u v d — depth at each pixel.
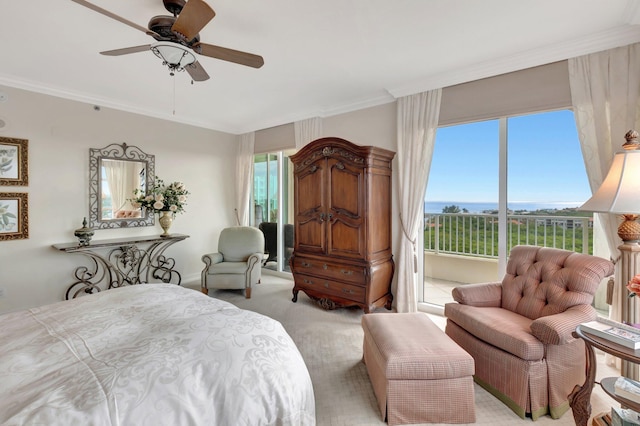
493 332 1.87
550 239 2.74
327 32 2.26
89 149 3.64
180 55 1.90
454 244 3.46
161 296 1.69
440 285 3.62
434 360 1.63
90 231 3.34
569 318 1.68
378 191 3.22
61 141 3.43
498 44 2.42
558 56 2.46
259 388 1.04
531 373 1.68
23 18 2.06
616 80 2.24
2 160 3.04
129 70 2.91
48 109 3.33
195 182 4.77
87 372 0.95
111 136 3.83
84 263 3.62
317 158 3.41
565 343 1.62
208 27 2.19
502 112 2.79
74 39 2.35
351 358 2.39
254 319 1.35
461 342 2.14
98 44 2.42
